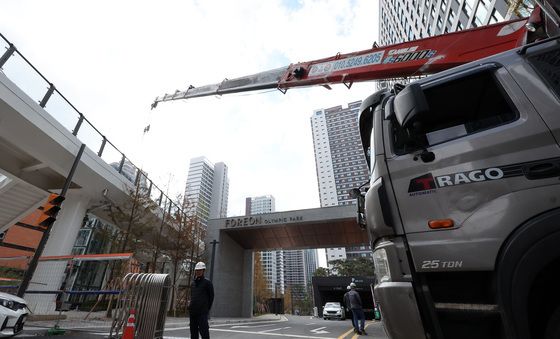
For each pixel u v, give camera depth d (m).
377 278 2.46
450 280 2.10
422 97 2.44
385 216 2.40
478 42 6.26
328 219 21.16
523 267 1.83
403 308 2.10
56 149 12.15
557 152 2.05
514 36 5.92
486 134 2.33
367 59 7.68
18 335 6.54
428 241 2.19
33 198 15.48
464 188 2.22
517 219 1.97
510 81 2.48
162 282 6.21
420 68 6.80
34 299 11.70
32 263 8.12
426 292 2.09
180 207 20.17
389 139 2.76
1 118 10.12
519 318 1.76
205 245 23.09
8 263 17.39
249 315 24.28
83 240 22.77
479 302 1.97
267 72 9.76
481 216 2.09
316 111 135.38
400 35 48.72
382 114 3.01
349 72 7.79
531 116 2.24
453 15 27.39
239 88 10.33
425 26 35.72
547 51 2.49
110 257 8.16
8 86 9.73
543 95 2.29
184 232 19.77
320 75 8.34
